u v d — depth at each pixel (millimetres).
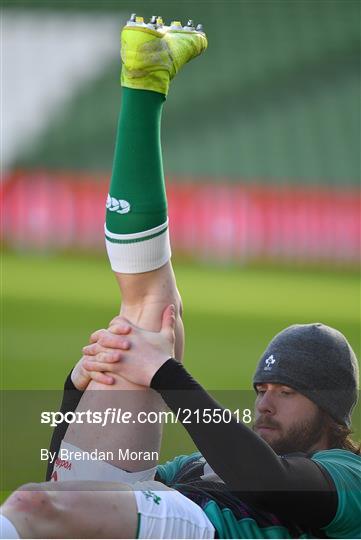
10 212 47094
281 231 48344
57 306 33094
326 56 66500
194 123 63938
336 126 64062
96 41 67562
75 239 47125
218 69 65812
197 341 27281
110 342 6883
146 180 6797
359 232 48562
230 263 47844
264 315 32719
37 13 67625
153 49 6652
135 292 7047
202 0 67250
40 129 64750
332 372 7516
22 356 24312
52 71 66438
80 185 47812
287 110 64562
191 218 47969
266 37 66875
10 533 6059
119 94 65750
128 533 6551
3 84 65812
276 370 7555
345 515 6980
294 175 62812
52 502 6309
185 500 6992
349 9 67562
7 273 40688
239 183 60219
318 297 37812
